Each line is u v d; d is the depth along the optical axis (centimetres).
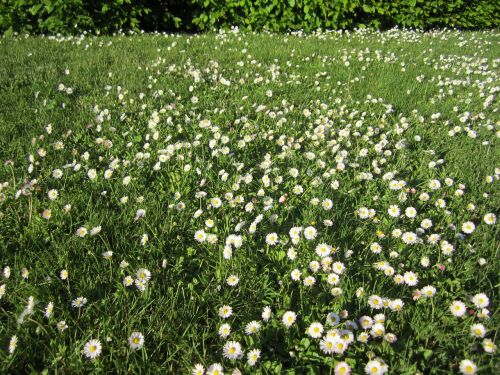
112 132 123
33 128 121
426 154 114
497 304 68
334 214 89
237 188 96
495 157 113
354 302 70
